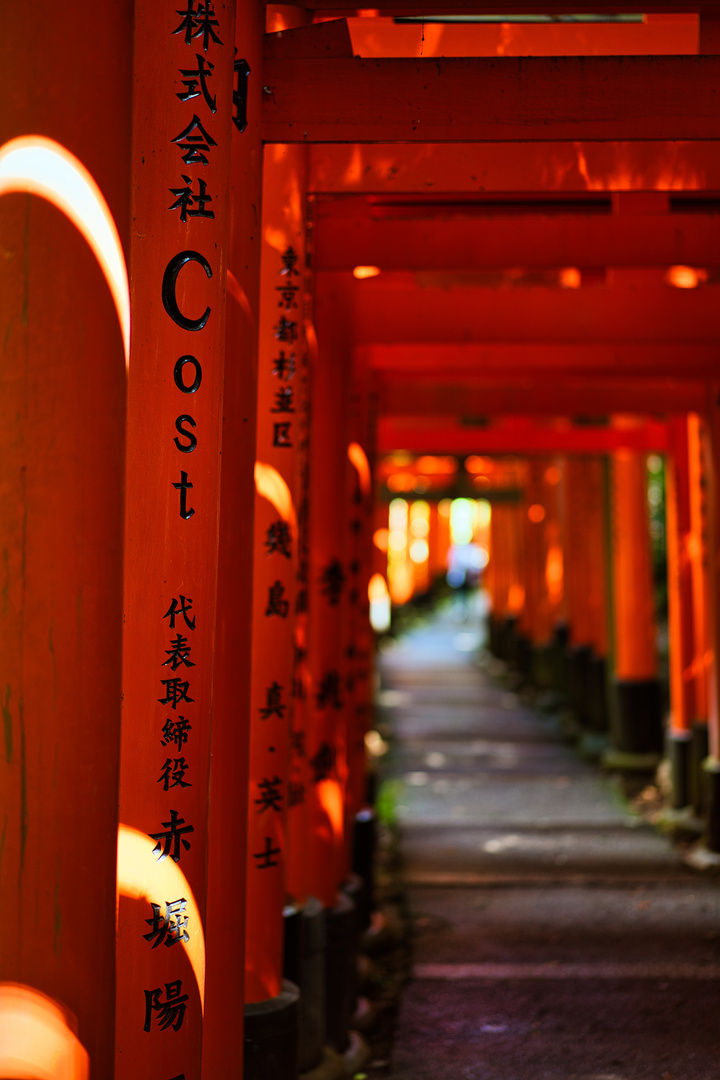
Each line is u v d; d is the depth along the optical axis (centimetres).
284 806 366
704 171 346
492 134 308
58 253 216
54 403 216
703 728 864
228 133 259
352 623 599
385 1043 476
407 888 724
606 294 574
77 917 218
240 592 310
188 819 256
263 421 368
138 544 249
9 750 217
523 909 673
